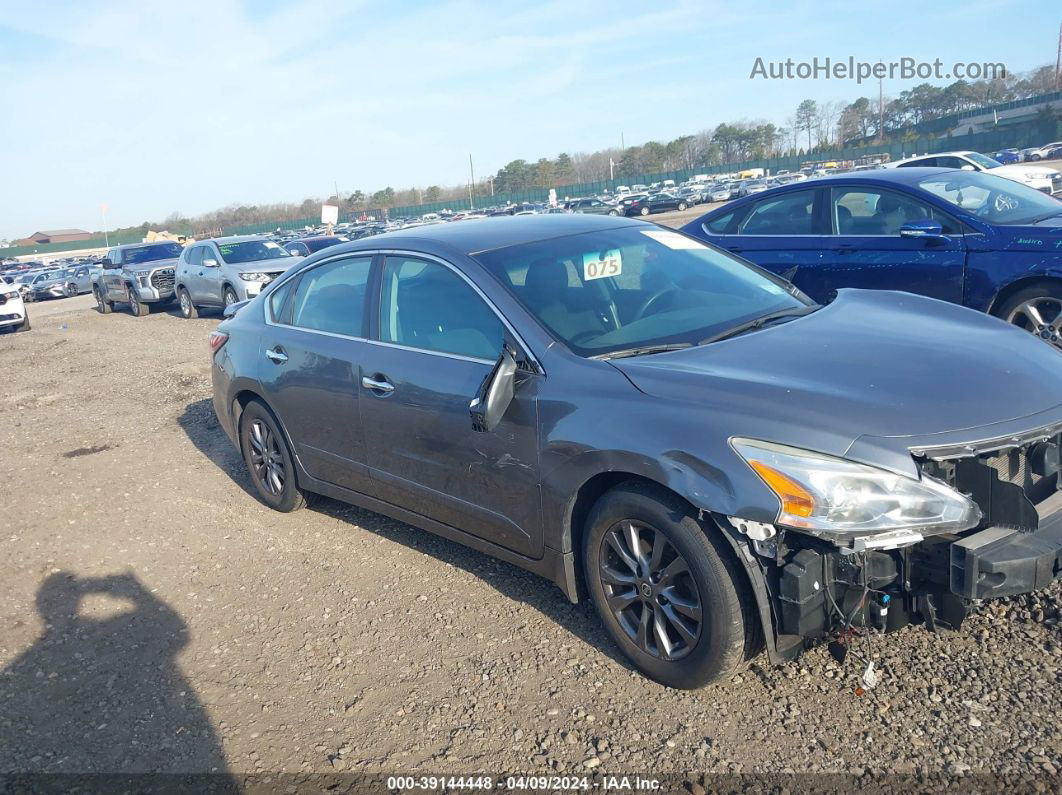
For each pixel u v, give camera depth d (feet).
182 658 12.85
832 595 9.39
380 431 14.11
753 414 9.59
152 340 49.70
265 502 18.60
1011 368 10.41
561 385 11.24
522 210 199.21
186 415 28.04
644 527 10.53
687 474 9.62
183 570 15.96
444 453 12.94
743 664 10.46
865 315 12.63
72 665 12.95
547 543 11.73
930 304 13.25
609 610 11.19
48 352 49.39
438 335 13.28
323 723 10.88
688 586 10.23
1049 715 9.43
